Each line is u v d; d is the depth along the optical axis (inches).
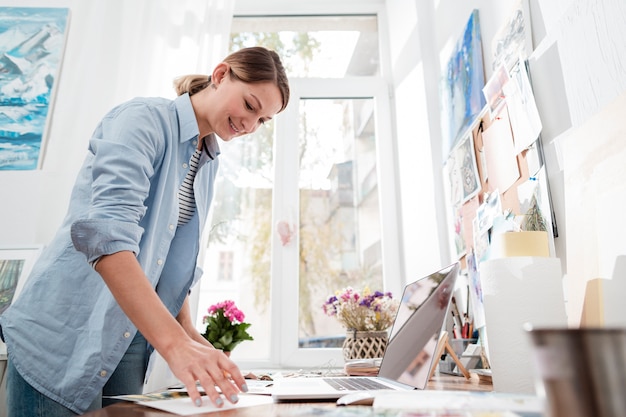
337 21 99.3
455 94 59.4
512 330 26.6
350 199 88.1
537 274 26.8
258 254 84.1
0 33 79.3
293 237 84.2
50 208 70.9
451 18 62.6
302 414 18.6
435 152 67.6
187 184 46.0
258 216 86.0
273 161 88.9
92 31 78.5
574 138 30.1
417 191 75.7
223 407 22.0
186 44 80.6
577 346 9.9
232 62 43.0
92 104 75.0
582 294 27.5
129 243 28.3
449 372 45.6
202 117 44.0
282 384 33.3
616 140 25.9
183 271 45.0
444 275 31.6
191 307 68.8
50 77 77.4
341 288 83.4
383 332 64.7
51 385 32.6
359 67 97.3
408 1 81.0
